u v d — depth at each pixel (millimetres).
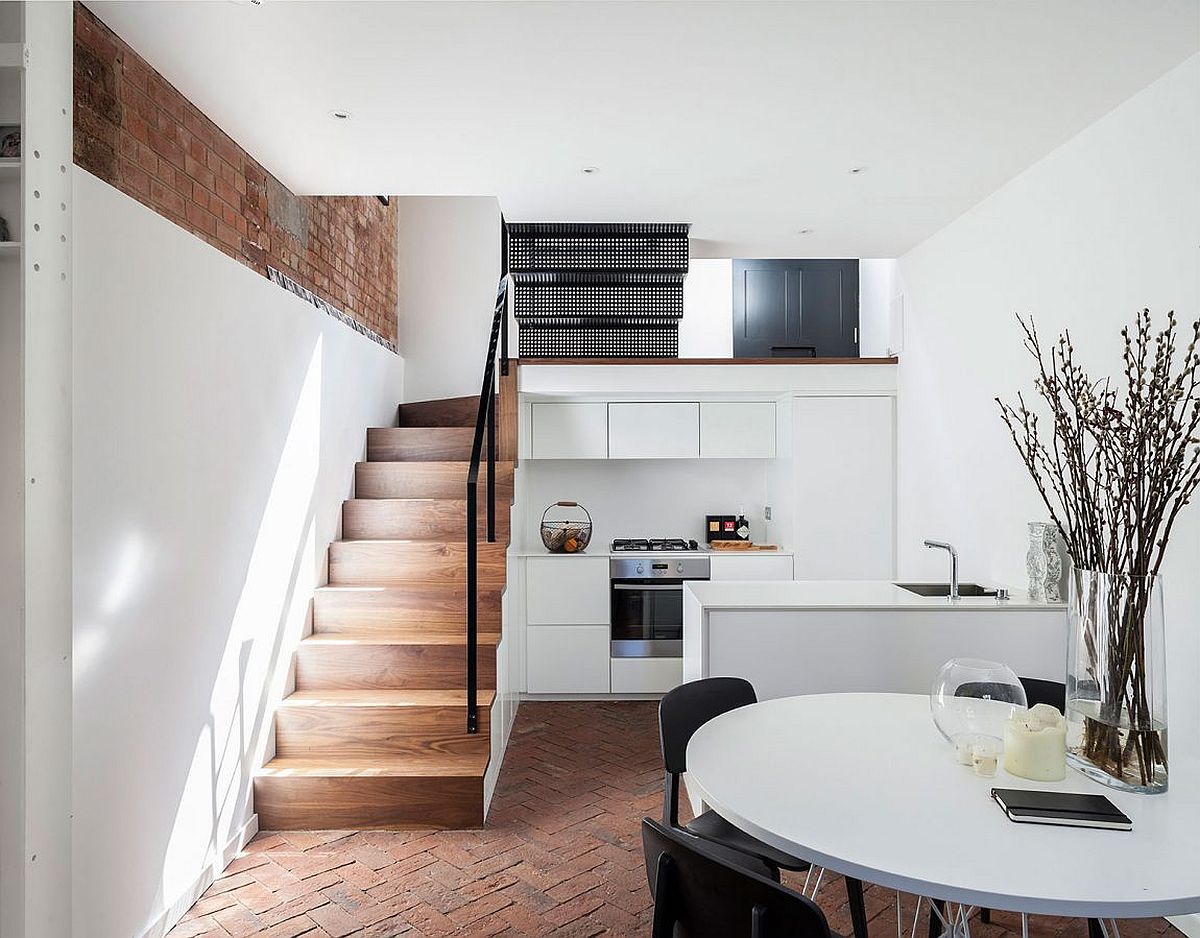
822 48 2555
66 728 2027
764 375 5254
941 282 4539
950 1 2305
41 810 1941
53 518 1985
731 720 2285
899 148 3361
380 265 5805
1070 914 1352
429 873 2992
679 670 5363
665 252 4652
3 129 1931
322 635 4027
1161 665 1806
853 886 2186
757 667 3377
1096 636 1867
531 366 5246
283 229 4012
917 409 4891
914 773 1897
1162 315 2766
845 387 5238
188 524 2789
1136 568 1866
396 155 3434
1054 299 3400
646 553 5398
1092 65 2674
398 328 6289
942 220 4363
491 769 3637
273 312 3547
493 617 4066
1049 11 2355
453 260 6320
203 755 2891
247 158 3605
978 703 1960
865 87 2820
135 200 2529
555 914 2719
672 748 2443
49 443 1970
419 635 3998
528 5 2311
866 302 6168
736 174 3656
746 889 1478
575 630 5352
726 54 2590
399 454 5023
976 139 3275
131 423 2434
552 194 3916
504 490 4621
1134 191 2898
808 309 6426
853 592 3711
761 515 5922
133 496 2443
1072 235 3271
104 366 2297
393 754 3551
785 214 4238
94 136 2502
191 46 2562
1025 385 3631
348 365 4652
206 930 2631
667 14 2359
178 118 3012
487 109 2980
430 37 2484
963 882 1403
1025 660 3379
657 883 1613
